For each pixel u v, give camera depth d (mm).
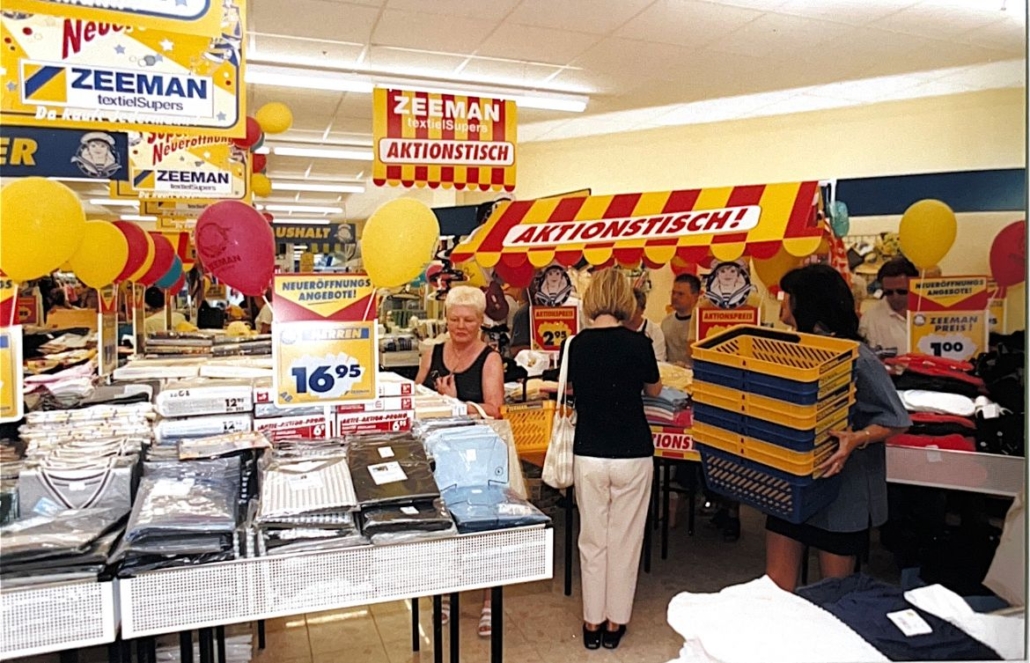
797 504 2252
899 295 4168
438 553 1580
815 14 4289
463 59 5102
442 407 2156
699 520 4492
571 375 2787
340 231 11609
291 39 4680
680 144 7258
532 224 3873
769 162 6785
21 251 1618
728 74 5398
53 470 1508
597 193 7707
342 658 2859
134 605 1363
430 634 3061
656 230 3354
